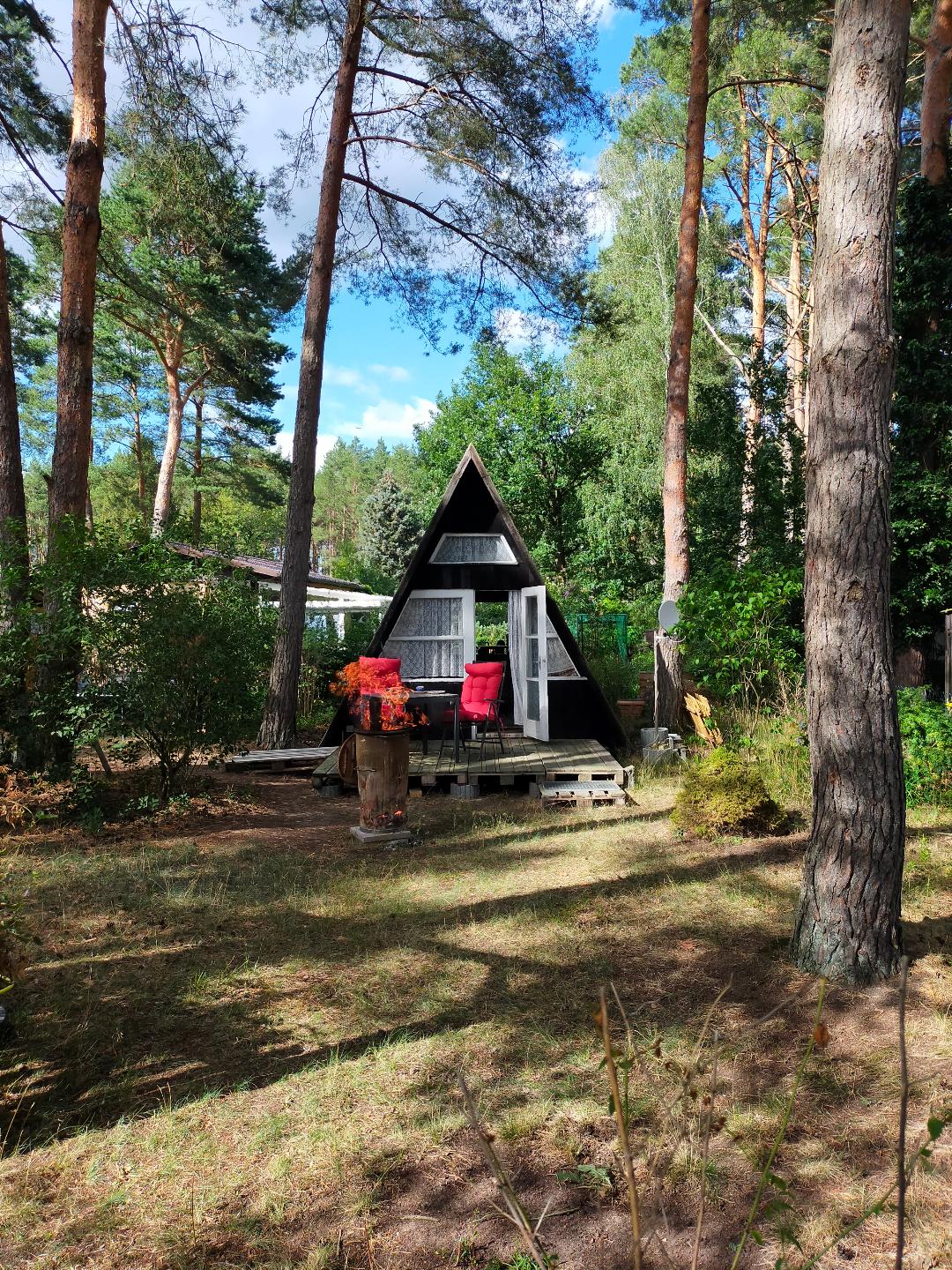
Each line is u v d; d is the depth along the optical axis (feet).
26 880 21.15
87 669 28.43
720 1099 10.88
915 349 41.81
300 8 41.50
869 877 13.99
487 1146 5.93
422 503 117.91
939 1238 8.24
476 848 24.16
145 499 124.88
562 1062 12.00
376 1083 11.62
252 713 31.17
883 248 14.10
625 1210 8.93
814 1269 7.93
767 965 14.97
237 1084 11.70
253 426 106.42
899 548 41.06
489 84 43.01
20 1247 8.58
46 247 69.82
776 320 101.45
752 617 34.24
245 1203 9.25
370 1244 8.55
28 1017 13.75
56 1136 10.55
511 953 16.14
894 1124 10.23
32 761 29.07
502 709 48.08
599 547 79.41
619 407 94.17
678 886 19.63
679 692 40.47
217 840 25.66
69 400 31.27
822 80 65.31
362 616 103.09
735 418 52.16
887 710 14.05
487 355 97.86
